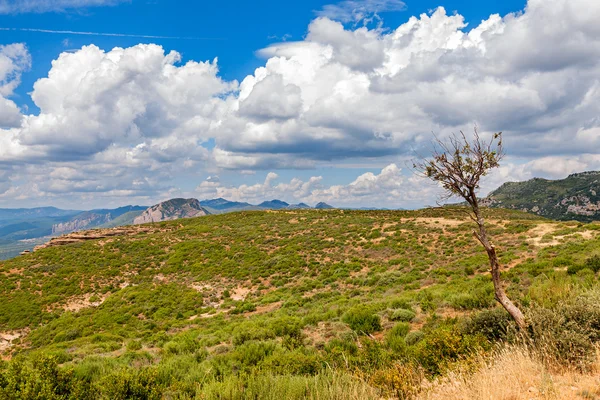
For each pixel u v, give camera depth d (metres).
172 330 25.41
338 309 18.22
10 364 7.16
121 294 37.91
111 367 11.20
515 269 21.83
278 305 27.66
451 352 7.51
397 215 67.81
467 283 19.86
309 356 9.88
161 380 9.29
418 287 24.19
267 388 6.05
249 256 47.12
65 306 35.97
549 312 6.46
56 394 7.01
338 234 52.28
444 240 40.91
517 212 70.81
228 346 14.35
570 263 20.23
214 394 6.47
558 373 5.31
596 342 5.49
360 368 8.13
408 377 6.16
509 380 4.79
